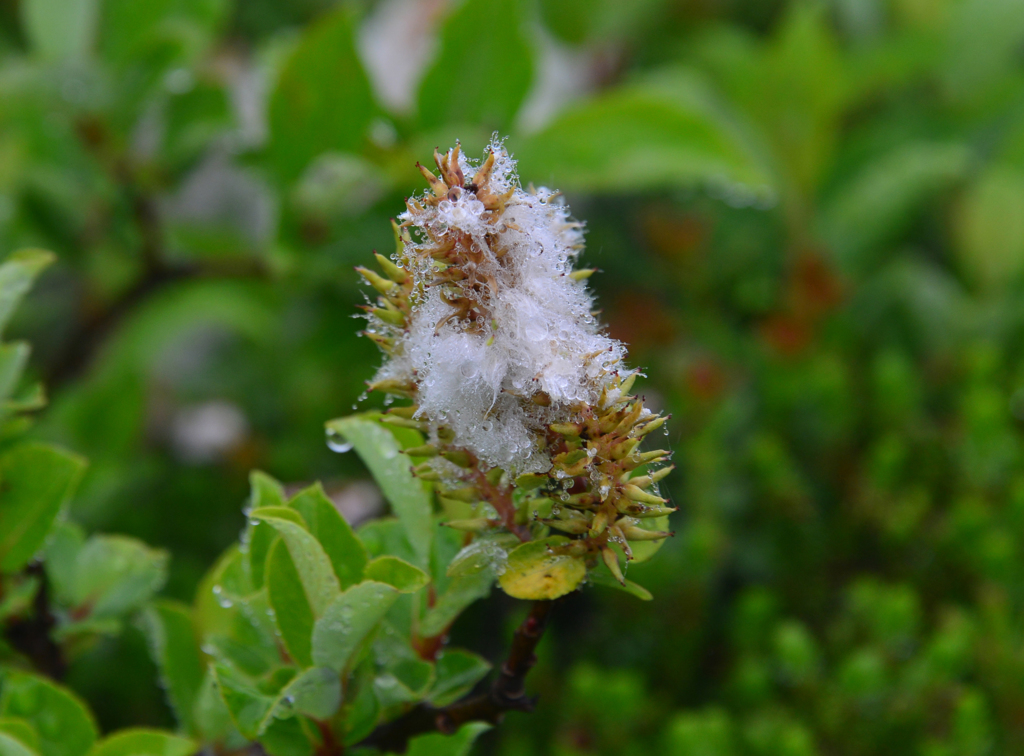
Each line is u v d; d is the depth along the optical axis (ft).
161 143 1.68
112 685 1.55
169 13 1.65
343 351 1.75
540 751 1.46
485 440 0.90
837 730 1.33
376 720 0.98
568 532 0.92
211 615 1.11
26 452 1.06
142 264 1.76
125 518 1.79
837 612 1.56
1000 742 1.33
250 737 0.97
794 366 1.74
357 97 1.46
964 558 1.44
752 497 1.60
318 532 0.99
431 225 0.89
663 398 1.74
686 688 1.51
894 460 1.51
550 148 1.48
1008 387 1.67
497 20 1.50
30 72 1.55
